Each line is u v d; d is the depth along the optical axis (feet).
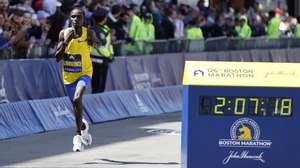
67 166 78.95
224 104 61.31
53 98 109.50
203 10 165.68
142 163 80.84
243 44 160.15
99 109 115.85
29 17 111.75
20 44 108.47
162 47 137.69
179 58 141.69
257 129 61.67
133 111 122.83
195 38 147.64
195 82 61.00
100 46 116.47
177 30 151.84
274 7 217.36
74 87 87.86
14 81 104.37
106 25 121.80
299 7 220.64
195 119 61.16
